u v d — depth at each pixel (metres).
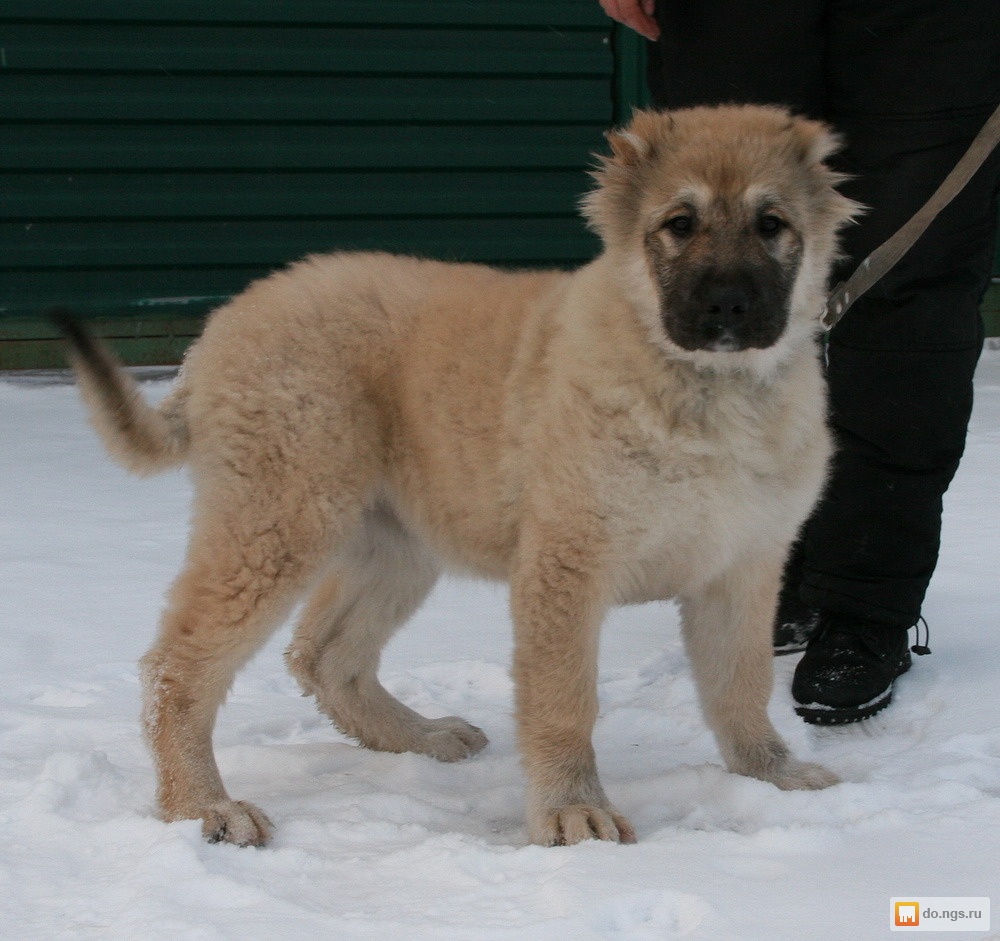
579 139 8.40
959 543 4.66
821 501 3.40
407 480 3.10
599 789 2.70
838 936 2.01
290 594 2.90
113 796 2.86
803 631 3.83
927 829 2.43
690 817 2.68
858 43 3.27
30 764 3.03
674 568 2.80
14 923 2.21
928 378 3.31
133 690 3.58
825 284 2.94
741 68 3.41
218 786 2.79
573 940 2.02
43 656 3.80
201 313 8.21
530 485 2.75
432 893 2.28
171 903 2.22
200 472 2.95
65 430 6.95
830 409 3.45
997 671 3.43
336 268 3.17
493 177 8.36
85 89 7.79
